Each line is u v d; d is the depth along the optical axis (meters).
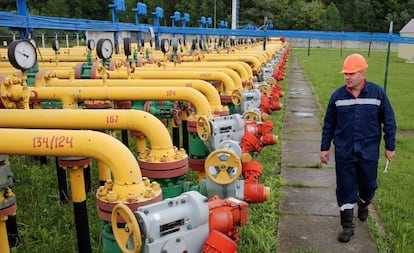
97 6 38.31
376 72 18.66
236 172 2.72
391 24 7.56
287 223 3.92
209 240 1.90
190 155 4.20
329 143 3.63
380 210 4.10
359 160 3.46
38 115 2.82
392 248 3.46
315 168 5.54
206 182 2.87
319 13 54.12
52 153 2.16
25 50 2.84
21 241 3.61
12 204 2.81
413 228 3.70
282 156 6.07
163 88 3.83
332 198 4.51
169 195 2.81
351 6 58.28
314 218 4.02
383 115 3.45
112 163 2.11
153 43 13.91
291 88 13.86
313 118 8.88
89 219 3.96
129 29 10.00
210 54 9.55
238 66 6.52
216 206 2.09
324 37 8.27
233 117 3.70
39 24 5.60
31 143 2.17
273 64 10.54
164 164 2.72
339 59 27.88
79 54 9.24
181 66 6.45
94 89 3.85
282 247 3.48
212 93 4.28
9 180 2.77
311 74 18.03
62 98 3.87
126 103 6.25
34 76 4.58
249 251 3.28
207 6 44.66
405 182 4.87
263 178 4.94
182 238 1.83
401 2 56.38
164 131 2.80
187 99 3.83
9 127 2.88
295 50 40.22
